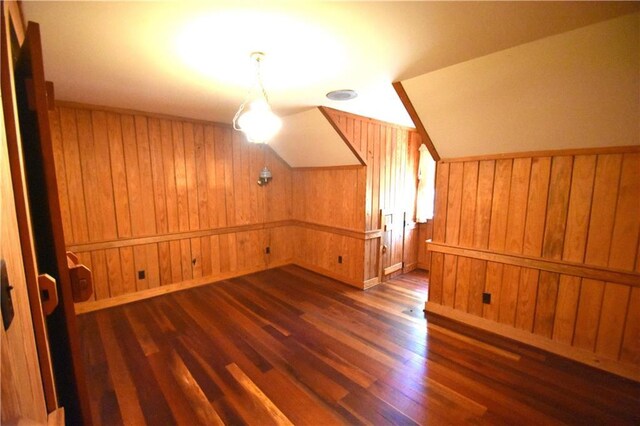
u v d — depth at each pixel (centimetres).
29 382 68
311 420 170
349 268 389
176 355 232
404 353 235
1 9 65
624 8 134
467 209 277
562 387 196
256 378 205
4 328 50
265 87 240
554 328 234
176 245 361
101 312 305
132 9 133
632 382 200
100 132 301
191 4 130
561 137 214
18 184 77
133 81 225
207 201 382
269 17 141
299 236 465
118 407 179
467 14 139
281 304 327
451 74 208
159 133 337
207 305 323
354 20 144
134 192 326
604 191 207
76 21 142
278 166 451
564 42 162
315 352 236
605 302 211
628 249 201
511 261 252
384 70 207
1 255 52
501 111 220
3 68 71
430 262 306
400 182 411
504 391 192
